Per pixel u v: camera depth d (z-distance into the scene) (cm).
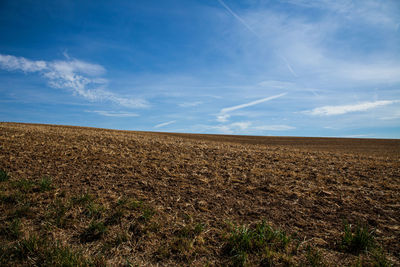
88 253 278
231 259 273
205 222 362
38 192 441
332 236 326
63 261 250
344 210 409
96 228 329
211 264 265
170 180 554
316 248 295
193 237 318
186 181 552
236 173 629
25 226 329
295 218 381
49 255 267
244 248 290
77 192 458
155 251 287
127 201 420
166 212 392
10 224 328
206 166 688
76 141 923
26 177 520
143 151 837
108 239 309
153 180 547
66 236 312
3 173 503
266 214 394
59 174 553
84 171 584
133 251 286
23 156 666
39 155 687
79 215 368
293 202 444
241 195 478
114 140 1010
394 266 258
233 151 938
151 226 340
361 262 266
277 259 270
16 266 251
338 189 511
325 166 717
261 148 1148
